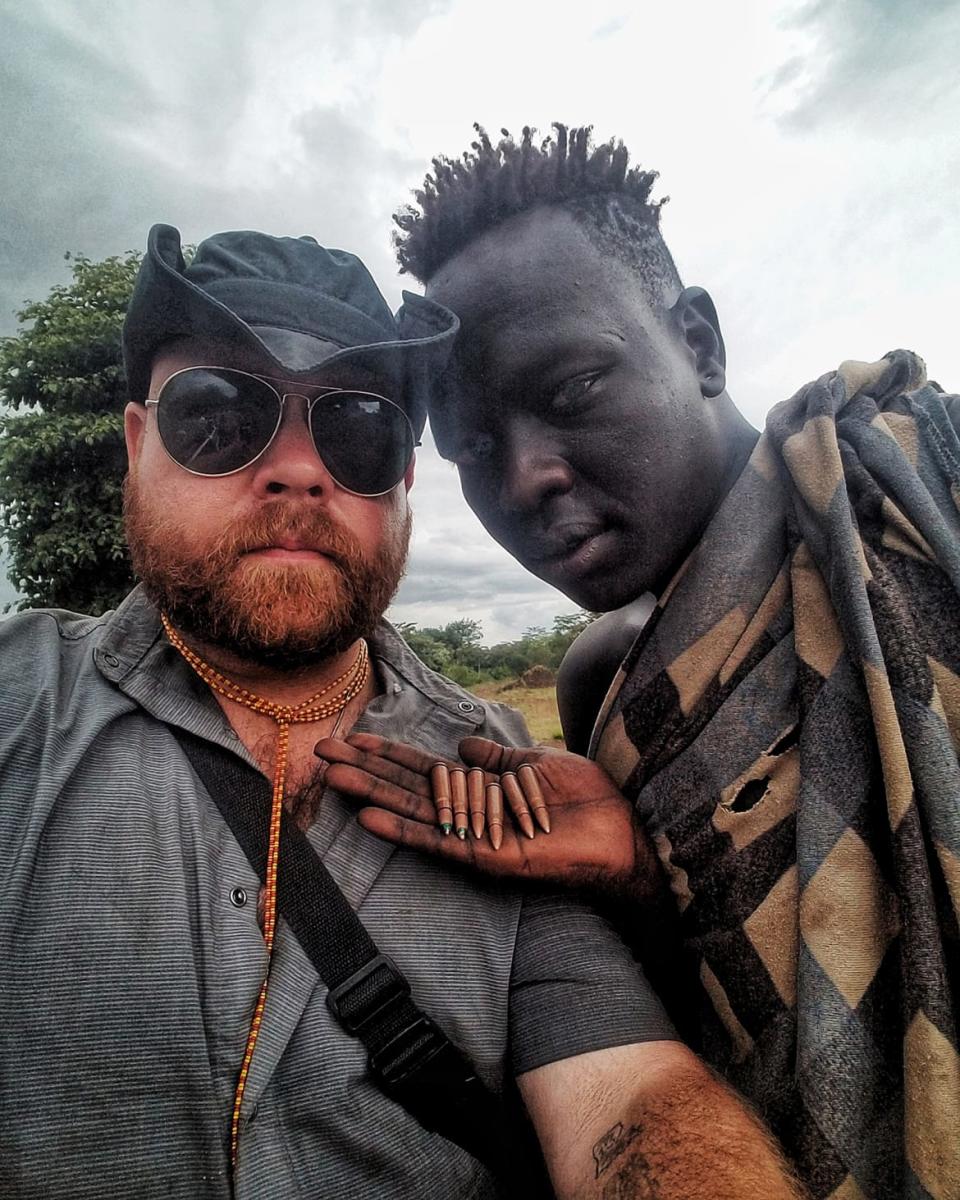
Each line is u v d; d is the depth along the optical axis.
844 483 0.34
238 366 0.36
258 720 0.39
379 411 0.39
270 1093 0.29
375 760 0.37
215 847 0.33
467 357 0.42
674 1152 0.26
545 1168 0.34
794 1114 0.30
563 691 0.60
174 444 0.36
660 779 0.38
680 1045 0.33
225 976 0.30
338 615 0.37
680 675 0.38
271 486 0.36
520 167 0.42
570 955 0.35
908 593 0.33
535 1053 0.33
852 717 0.32
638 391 0.41
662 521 0.42
